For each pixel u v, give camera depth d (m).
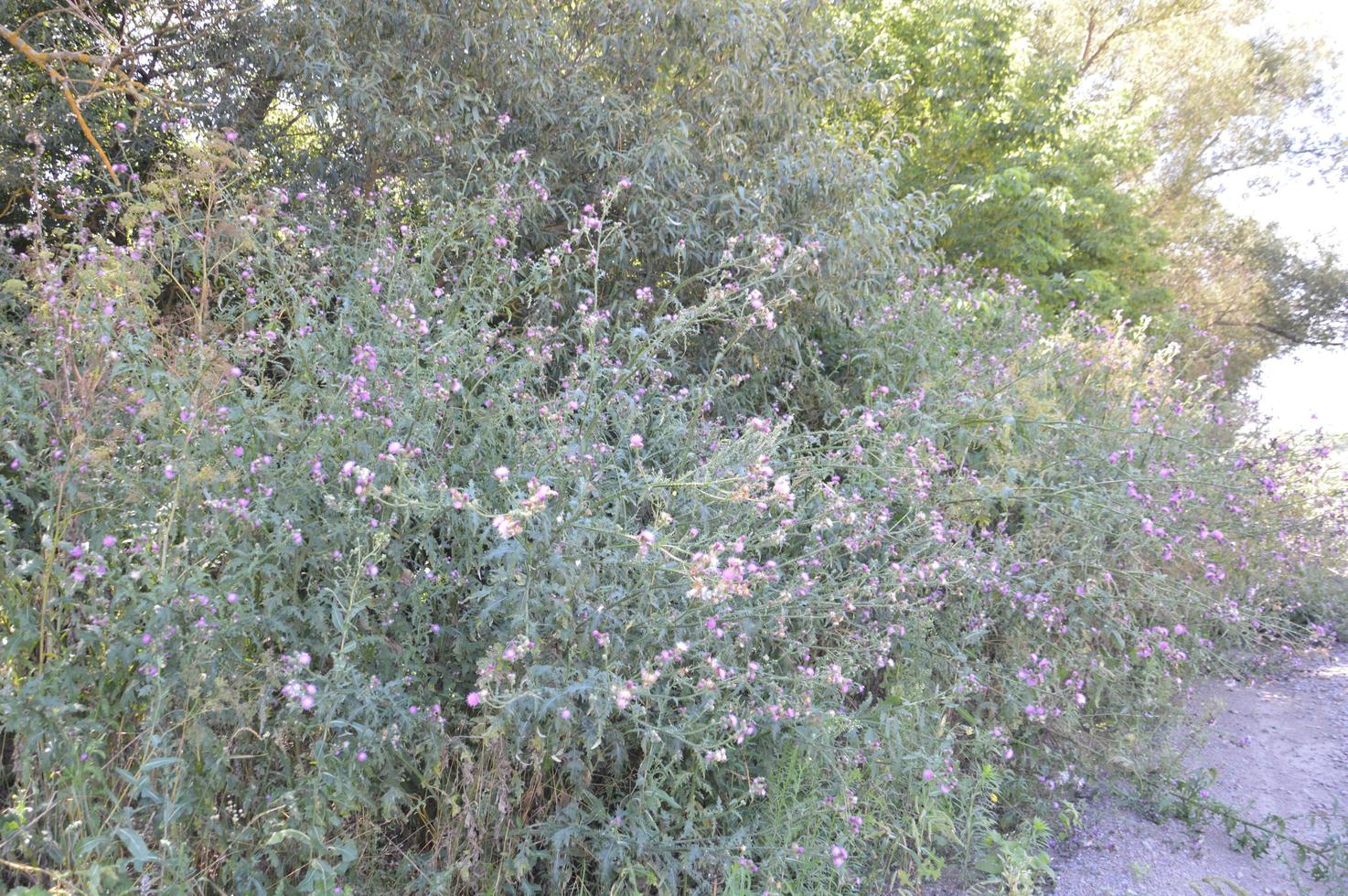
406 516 2.67
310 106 5.09
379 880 2.44
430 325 3.88
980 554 3.86
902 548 3.93
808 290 5.50
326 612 2.56
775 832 2.81
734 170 5.60
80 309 2.75
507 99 5.33
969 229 13.09
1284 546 5.57
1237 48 20.59
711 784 2.94
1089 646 4.20
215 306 3.81
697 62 5.70
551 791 2.69
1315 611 5.99
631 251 5.29
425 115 5.13
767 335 5.26
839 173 5.99
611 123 5.38
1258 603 5.33
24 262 3.07
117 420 2.67
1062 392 6.16
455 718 2.64
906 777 3.12
